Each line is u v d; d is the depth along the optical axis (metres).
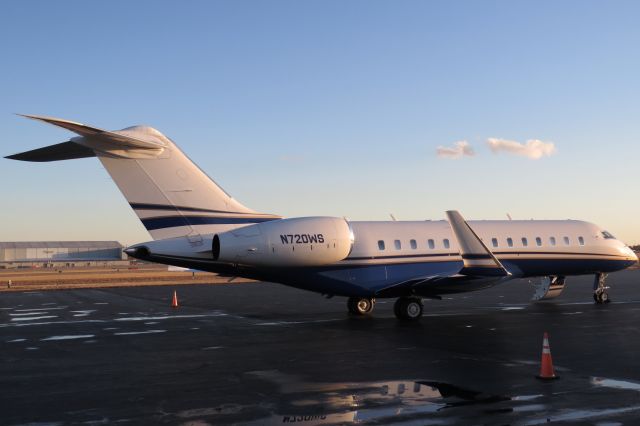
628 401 7.28
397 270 18.09
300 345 12.11
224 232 15.48
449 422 6.44
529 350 11.22
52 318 18.41
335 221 16.80
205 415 6.82
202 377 8.98
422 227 19.03
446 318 17.05
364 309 18.58
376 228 18.31
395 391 7.90
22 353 11.49
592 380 8.48
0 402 7.53
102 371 9.55
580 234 21.30
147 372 9.43
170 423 6.51
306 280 16.98
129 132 14.65
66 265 128.12
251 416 6.75
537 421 6.45
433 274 18.56
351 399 7.49
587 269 21.30
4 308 22.56
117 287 37.94
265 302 24.30
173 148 15.33
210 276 59.38
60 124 11.78
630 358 10.23
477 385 8.22
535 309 19.47
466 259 15.72
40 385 8.54
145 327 15.66
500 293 27.78
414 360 10.24
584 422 6.39
